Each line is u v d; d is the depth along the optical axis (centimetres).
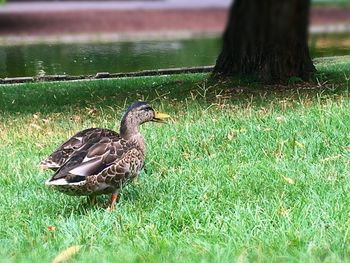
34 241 735
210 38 4109
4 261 672
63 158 856
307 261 632
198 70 2616
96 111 1606
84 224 781
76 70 2878
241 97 1723
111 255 676
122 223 772
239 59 2014
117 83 2244
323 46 3556
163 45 3806
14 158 1113
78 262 662
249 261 646
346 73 2119
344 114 1201
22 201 890
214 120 1250
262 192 865
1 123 1521
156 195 884
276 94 1742
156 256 665
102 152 822
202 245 693
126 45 3819
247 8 1986
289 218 742
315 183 873
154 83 2180
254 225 738
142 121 882
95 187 816
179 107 1547
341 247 669
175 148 1095
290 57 1961
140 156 861
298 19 1961
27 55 3428
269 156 1025
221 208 817
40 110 1720
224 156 1041
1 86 2336
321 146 1038
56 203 880
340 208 775
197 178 934
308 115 1213
